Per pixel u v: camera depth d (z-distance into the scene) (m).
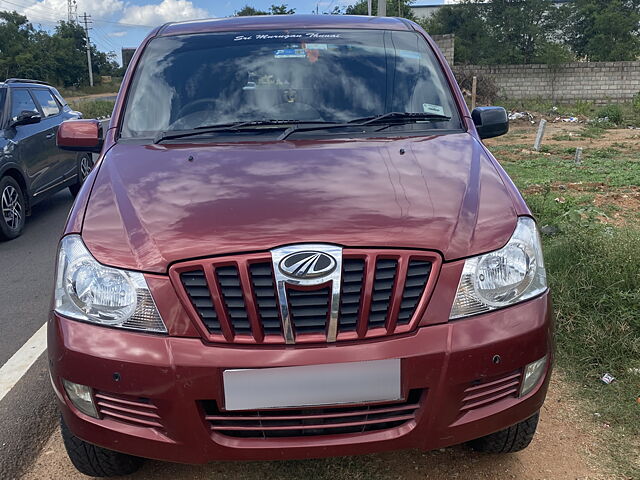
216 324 2.03
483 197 2.36
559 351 3.49
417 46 3.56
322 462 2.64
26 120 6.84
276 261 2.02
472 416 2.11
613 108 23.03
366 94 3.23
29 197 6.99
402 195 2.31
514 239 2.21
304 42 3.50
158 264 2.06
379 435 2.05
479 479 2.53
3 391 3.38
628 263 4.07
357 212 2.18
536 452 2.69
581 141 16.38
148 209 2.28
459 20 52.91
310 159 2.63
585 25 50.22
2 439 2.91
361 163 2.58
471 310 2.09
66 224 2.38
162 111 3.17
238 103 3.18
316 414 2.04
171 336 2.03
